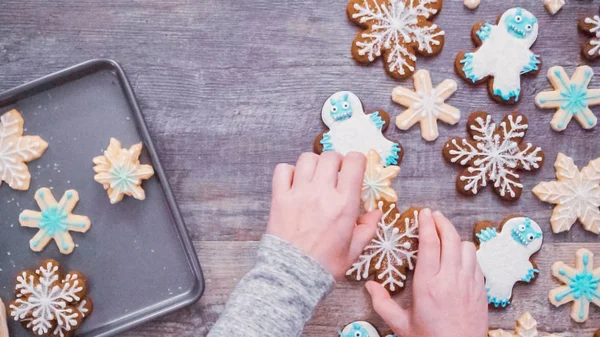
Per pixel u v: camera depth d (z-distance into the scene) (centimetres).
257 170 89
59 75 86
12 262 87
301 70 89
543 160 90
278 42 89
